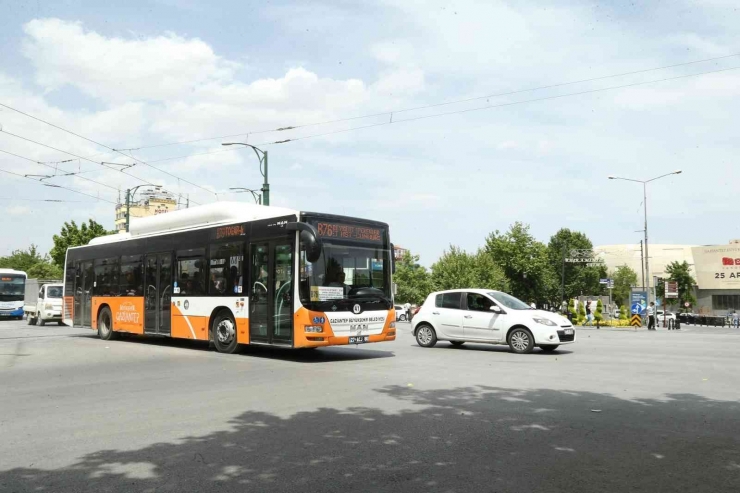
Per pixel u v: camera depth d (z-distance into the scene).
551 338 15.42
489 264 73.44
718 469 5.12
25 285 38.16
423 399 8.43
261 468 5.20
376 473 5.04
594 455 5.54
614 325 42.84
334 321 13.53
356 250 14.36
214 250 16.00
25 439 6.36
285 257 13.80
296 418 7.20
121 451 5.82
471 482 4.80
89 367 12.73
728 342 21.16
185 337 16.75
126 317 19.34
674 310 85.62
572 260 87.12
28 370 12.30
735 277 80.69
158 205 92.56
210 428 6.73
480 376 10.88
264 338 14.23
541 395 8.73
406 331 29.56
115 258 20.19
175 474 5.07
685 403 8.09
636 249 108.50
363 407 7.86
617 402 8.16
